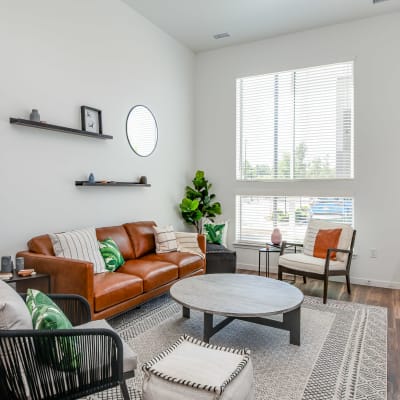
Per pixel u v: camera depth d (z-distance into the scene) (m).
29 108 2.96
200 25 4.55
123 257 3.62
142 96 4.37
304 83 4.77
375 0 3.90
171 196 5.01
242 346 2.58
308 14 4.23
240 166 5.29
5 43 2.77
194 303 2.48
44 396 1.40
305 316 3.21
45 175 3.13
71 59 3.37
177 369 1.48
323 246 4.00
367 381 2.13
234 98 5.22
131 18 4.14
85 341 1.48
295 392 2.01
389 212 4.26
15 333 1.33
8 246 2.82
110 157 3.89
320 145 4.70
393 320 3.13
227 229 5.14
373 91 4.30
